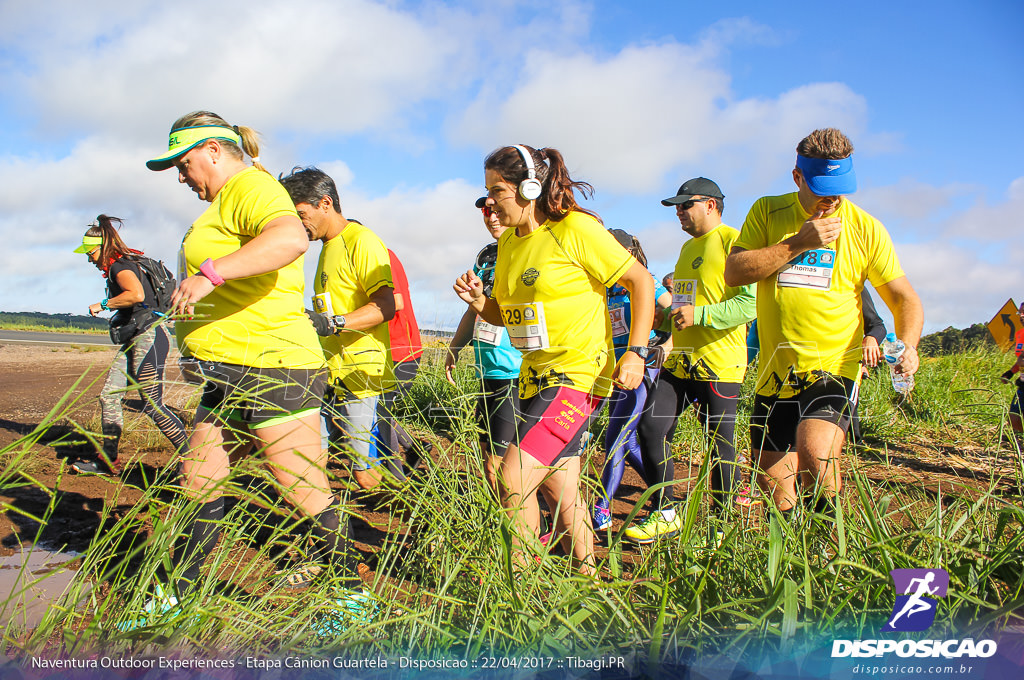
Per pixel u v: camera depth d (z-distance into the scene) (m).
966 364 8.09
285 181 3.36
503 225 2.61
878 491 2.60
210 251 2.44
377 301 3.23
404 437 3.17
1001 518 2.12
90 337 22.92
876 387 6.41
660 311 3.82
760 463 2.79
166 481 2.41
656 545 2.21
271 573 2.36
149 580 2.05
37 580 2.00
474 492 2.26
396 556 2.31
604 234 2.48
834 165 2.49
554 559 2.11
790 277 2.68
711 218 3.75
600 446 4.27
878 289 2.71
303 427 2.46
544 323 2.51
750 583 2.07
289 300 2.51
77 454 4.68
